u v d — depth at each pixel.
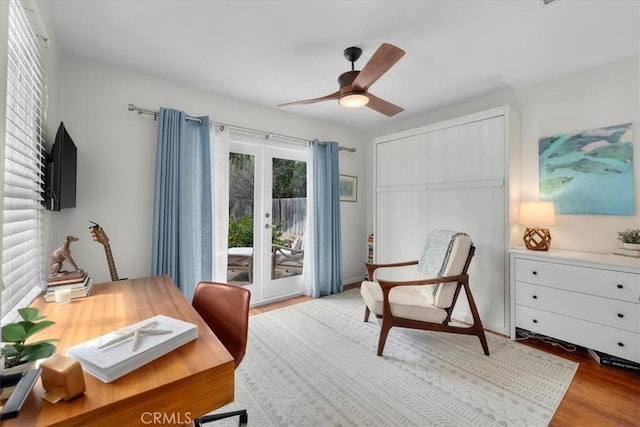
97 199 2.39
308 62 2.42
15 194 1.27
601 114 2.46
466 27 1.97
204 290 1.60
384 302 2.20
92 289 1.57
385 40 2.12
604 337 2.05
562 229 2.66
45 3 1.69
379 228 3.66
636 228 2.30
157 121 2.66
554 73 2.62
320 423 1.53
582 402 1.68
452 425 1.51
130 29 1.99
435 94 3.09
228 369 0.82
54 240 2.15
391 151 3.53
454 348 2.33
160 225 2.55
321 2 1.74
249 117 3.30
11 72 1.21
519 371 2.00
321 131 3.98
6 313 1.18
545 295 2.33
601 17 1.87
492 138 2.69
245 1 1.73
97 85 2.39
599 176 2.45
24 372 0.69
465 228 2.87
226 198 3.04
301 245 3.85
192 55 2.32
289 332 2.63
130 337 0.87
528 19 1.89
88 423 0.62
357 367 2.05
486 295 2.72
